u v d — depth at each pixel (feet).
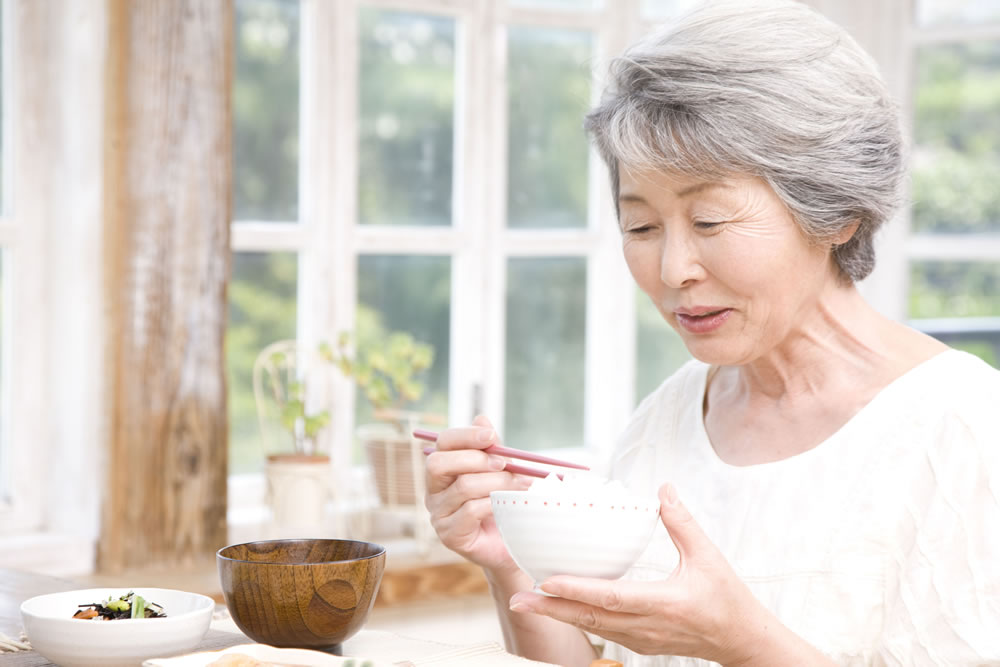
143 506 10.28
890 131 4.77
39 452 10.84
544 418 13.48
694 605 3.86
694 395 5.71
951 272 13.52
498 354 13.08
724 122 4.39
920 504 4.69
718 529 5.16
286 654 3.68
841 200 4.58
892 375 4.97
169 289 10.27
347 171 12.11
